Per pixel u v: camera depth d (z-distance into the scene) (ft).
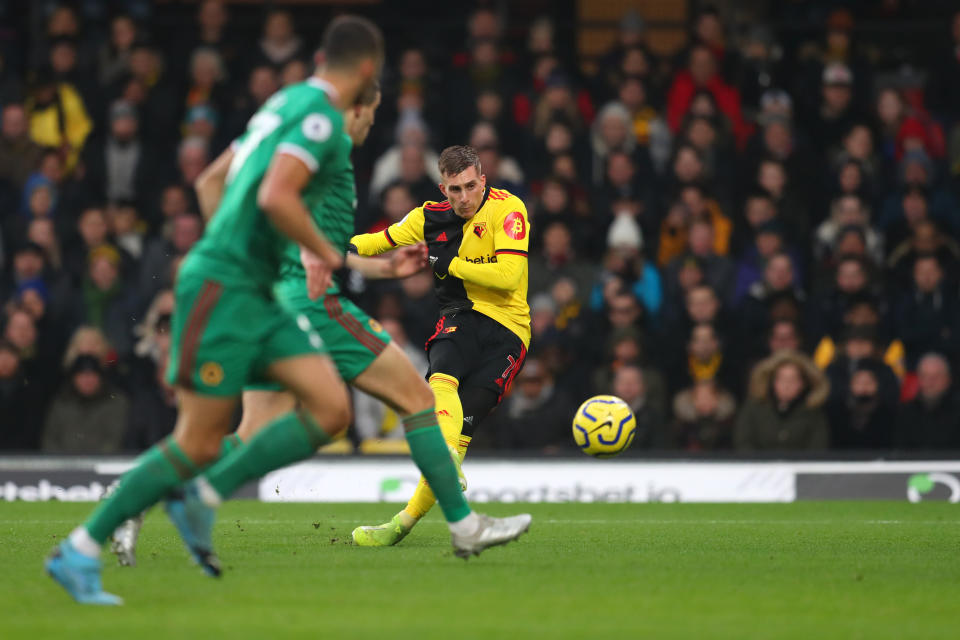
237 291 50.72
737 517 106.11
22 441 137.59
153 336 141.28
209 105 165.78
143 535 81.97
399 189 147.84
